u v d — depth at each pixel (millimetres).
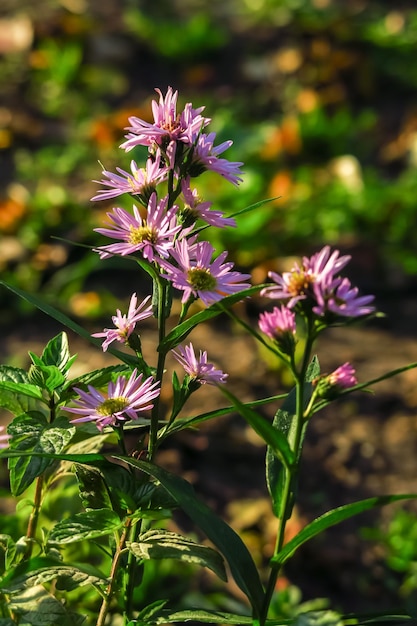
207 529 2611
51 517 3750
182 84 11109
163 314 2830
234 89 10969
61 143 9711
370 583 5152
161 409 6207
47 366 2971
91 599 3627
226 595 4934
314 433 6234
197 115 2799
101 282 7730
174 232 2709
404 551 5262
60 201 8195
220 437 6098
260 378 6664
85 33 11570
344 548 5316
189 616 2848
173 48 11555
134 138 2809
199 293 2627
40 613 2906
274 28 12336
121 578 3100
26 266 7719
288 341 2506
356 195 8500
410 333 7289
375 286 7734
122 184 2828
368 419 6387
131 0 13227
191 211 2803
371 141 9789
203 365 2908
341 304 2426
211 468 5914
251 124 10141
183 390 2912
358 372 6758
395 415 6430
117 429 2809
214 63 11500
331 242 8047
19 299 7426
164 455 5918
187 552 2764
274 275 2492
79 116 10266
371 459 6027
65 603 3506
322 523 2574
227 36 12094
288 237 7973
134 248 2689
